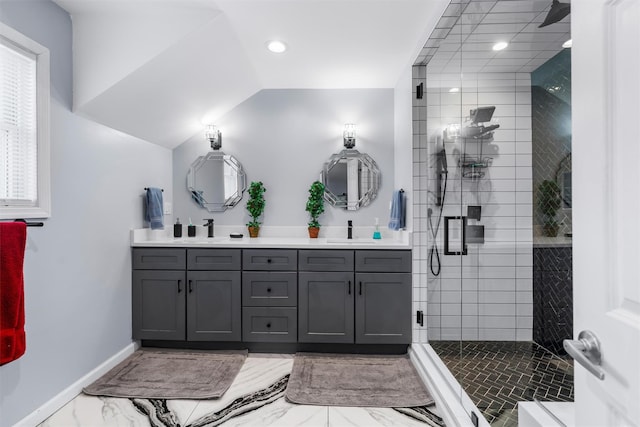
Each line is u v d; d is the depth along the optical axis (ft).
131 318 8.00
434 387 6.10
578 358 1.97
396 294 7.87
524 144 6.95
